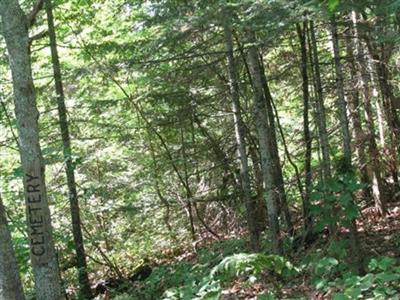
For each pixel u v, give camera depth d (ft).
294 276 27.61
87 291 37.68
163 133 42.73
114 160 46.37
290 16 23.95
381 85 42.70
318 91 32.19
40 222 23.68
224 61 36.99
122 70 36.58
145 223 51.06
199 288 21.24
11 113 38.58
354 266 25.62
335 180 26.02
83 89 41.88
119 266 45.14
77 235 37.91
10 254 23.27
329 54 40.98
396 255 28.94
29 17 24.13
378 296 18.81
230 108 39.88
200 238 47.09
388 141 47.03
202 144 41.93
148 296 33.19
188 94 37.24
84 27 42.11
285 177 46.34
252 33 28.32
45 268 23.82
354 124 40.22
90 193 38.63
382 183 44.21
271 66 41.04
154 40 30.30
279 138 48.16
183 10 29.78
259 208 40.57
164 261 44.98
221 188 44.19
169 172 46.26
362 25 30.27
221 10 25.05
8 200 37.70
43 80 43.27
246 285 25.54
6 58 36.29
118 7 39.63
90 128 43.11
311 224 34.50
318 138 36.09
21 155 23.65
